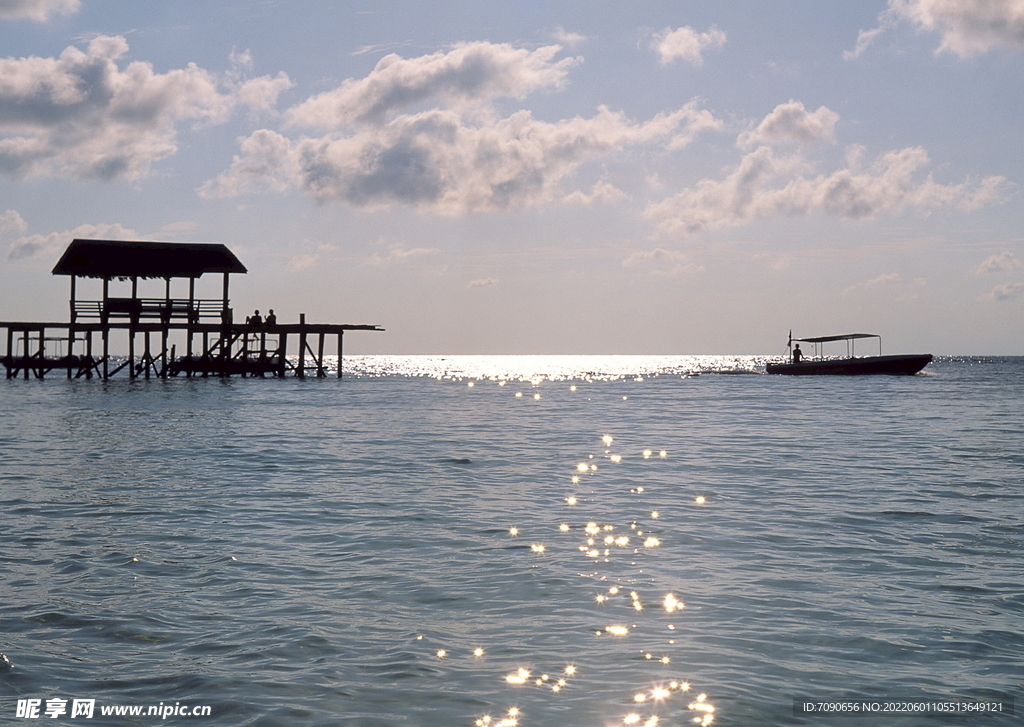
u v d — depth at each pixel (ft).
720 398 167.84
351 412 126.93
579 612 29.01
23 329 194.39
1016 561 36.09
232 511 47.29
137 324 199.11
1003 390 191.42
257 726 20.48
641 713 21.31
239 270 198.18
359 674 23.62
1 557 36.09
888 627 27.50
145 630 26.94
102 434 89.86
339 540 40.06
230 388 184.55
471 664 24.38
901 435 91.66
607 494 53.57
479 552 37.63
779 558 36.52
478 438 89.76
